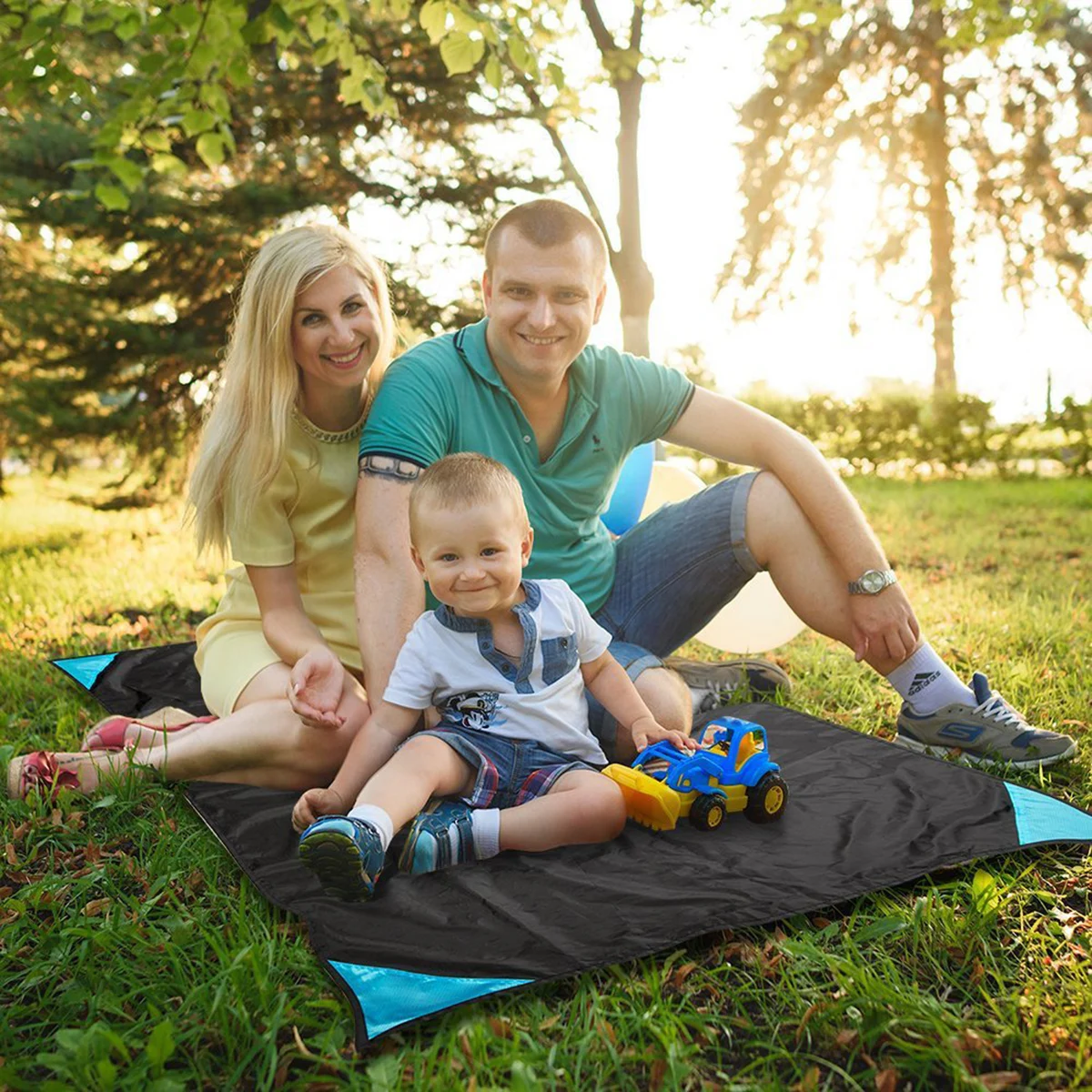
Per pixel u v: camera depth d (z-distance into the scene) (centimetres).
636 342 892
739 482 331
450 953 206
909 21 1838
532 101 989
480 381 310
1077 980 196
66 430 1128
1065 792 301
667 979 202
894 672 332
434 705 274
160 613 608
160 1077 171
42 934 218
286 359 294
